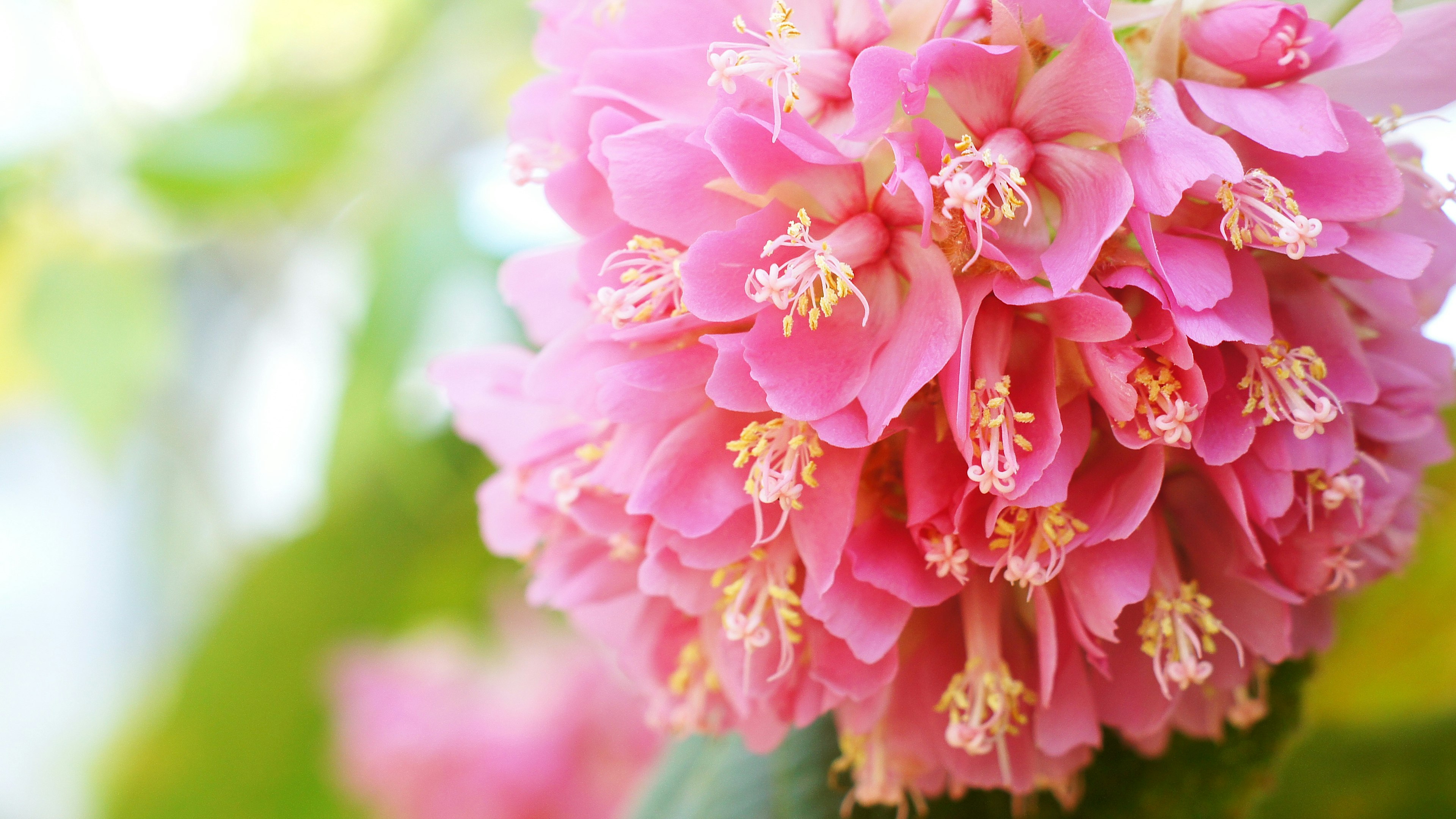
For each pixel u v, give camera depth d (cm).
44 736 72
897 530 31
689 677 33
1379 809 39
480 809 54
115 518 68
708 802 37
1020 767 32
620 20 31
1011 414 29
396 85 58
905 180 28
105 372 55
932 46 28
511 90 57
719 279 29
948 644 32
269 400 61
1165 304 29
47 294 54
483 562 57
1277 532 30
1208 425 30
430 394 52
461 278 52
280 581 56
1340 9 31
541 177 32
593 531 31
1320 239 29
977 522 30
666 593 31
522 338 50
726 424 31
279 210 57
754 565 31
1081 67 29
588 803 54
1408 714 39
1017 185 29
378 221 54
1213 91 29
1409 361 31
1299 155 29
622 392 30
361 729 56
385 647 58
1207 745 34
